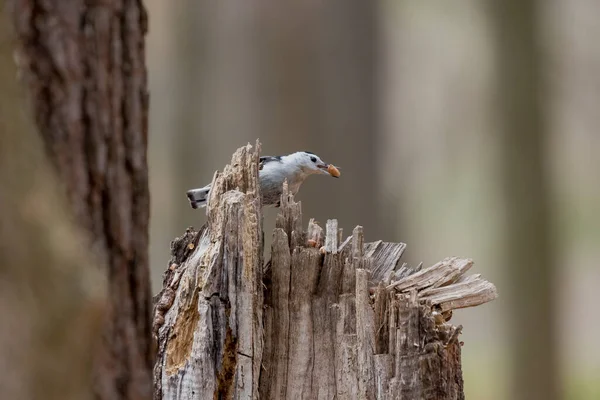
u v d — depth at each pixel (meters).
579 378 19.12
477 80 21.75
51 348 3.00
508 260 14.62
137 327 3.46
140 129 3.48
